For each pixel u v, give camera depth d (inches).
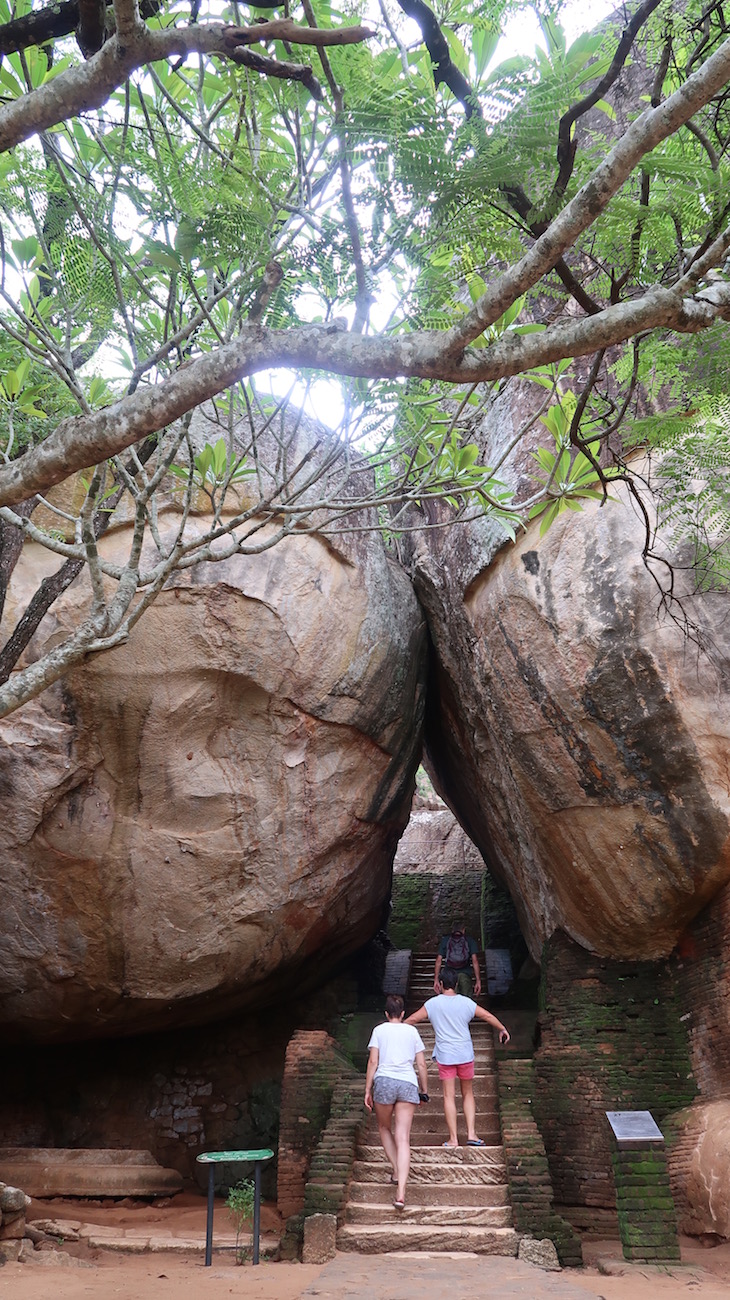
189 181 122.0
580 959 315.3
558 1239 221.6
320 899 344.2
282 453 205.6
